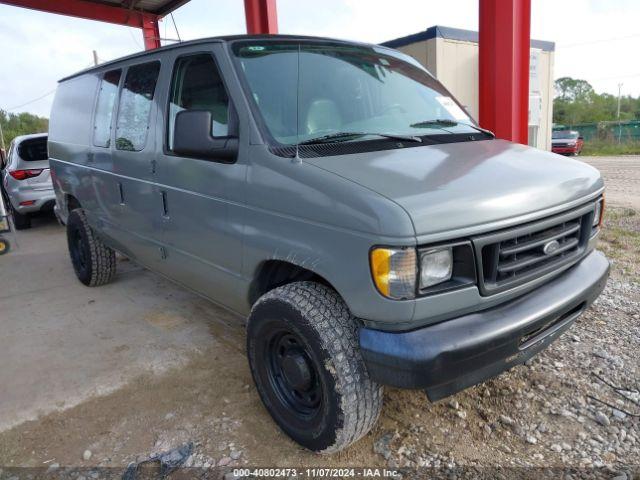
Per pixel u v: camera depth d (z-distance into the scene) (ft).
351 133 9.21
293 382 8.46
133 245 13.67
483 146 9.75
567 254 8.60
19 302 16.88
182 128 8.88
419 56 40.19
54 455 8.91
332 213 7.27
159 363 11.98
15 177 28.50
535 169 8.54
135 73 12.80
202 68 10.16
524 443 8.61
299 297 8.01
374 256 6.73
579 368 10.66
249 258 8.99
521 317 7.48
